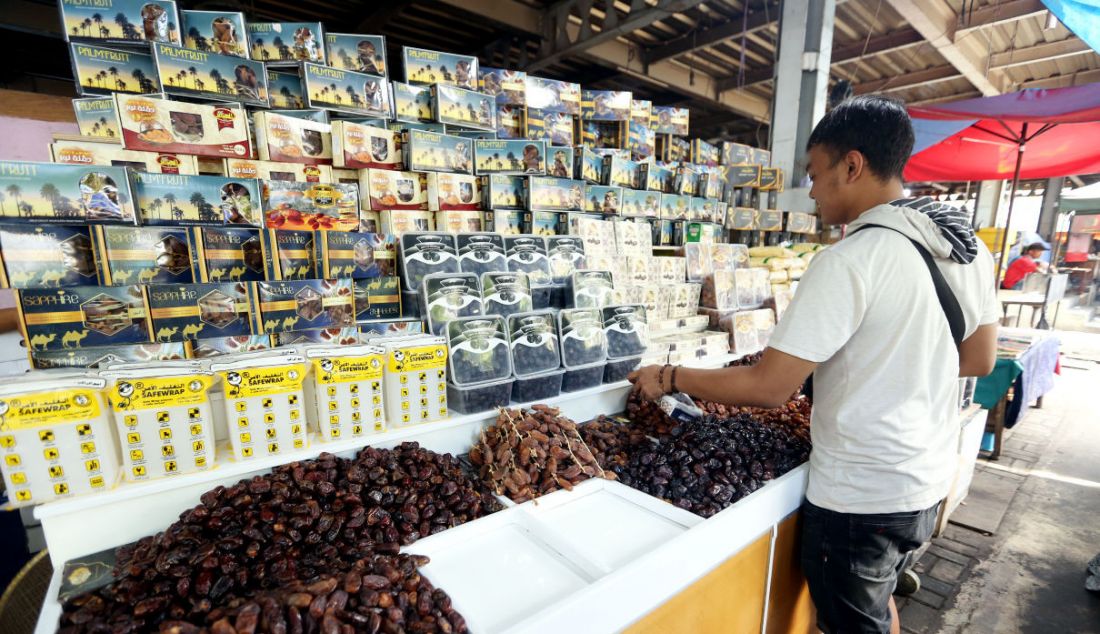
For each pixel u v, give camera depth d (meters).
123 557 1.38
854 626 1.75
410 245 2.36
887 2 6.79
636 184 3.85
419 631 1.17
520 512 1.72
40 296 1.58
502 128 3.24
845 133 1.56
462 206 2.79
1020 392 4.84
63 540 1.38
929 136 6.98
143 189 1.78
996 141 7.78
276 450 1.70
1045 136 7.54
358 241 2.20
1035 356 5.07
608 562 1.52
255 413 1.65
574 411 2.57
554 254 2.89
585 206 3.41
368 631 1.12
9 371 2.52
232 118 2.13
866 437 1.61
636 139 3.98
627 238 3.54
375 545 1.45
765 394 1.60
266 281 1.97
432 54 2.86
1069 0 3.60
